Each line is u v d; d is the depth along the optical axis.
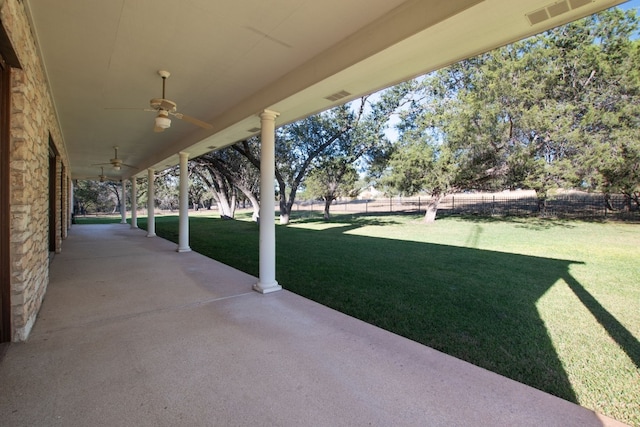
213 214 22.69
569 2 1.81
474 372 2.11
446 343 2.58
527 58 9.95
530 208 15.82
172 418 1.66
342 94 3.27
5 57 2.15
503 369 2.20
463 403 1.79
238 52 2.85
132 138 6.50
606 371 2.18
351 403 1.79
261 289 3.86
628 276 4.72
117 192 26.08
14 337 2.48
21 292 2.49
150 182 9.40
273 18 2.34
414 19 2.13
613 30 9.62
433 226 12.15
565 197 14.47
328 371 2.11
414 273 4.90
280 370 2.12
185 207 6.78
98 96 3.98
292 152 13.63
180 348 2.42
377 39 2.37
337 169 13.82
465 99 10.58
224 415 1.68
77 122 5.27
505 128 10.24
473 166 10.91
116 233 10.41
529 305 3.48
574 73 10.14
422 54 2.41
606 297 3.75
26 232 2.56
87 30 2.49
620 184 9.59
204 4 2.17
